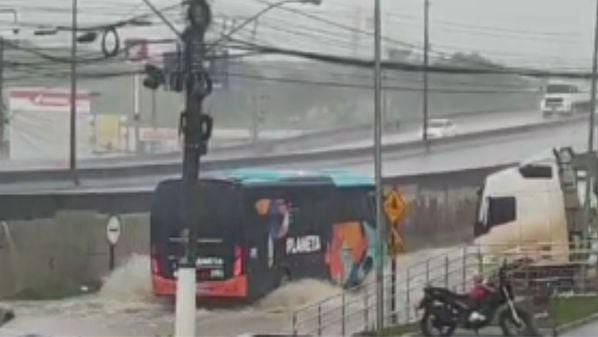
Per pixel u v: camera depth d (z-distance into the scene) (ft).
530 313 109.81
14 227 166.91
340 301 150.41
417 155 346.74
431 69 243.60
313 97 515.91
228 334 125.18
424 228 288.10
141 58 258.78
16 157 432.66
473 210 309.42
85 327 132.46
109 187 281.33
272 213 151.94
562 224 172.76
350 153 342.23
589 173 183.42
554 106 393.09
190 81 107.04
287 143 391.45
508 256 160.04
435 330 112.16
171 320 139.44
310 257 159.63
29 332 125.49
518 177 174.40
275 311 146.61
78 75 364.79
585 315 131.54
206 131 106.73
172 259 149.07
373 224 176.65
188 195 106.11
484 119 428.56
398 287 160.56
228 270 146.00
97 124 489.26
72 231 175.32
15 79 439.22
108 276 173.06
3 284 163.12
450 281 167.22
